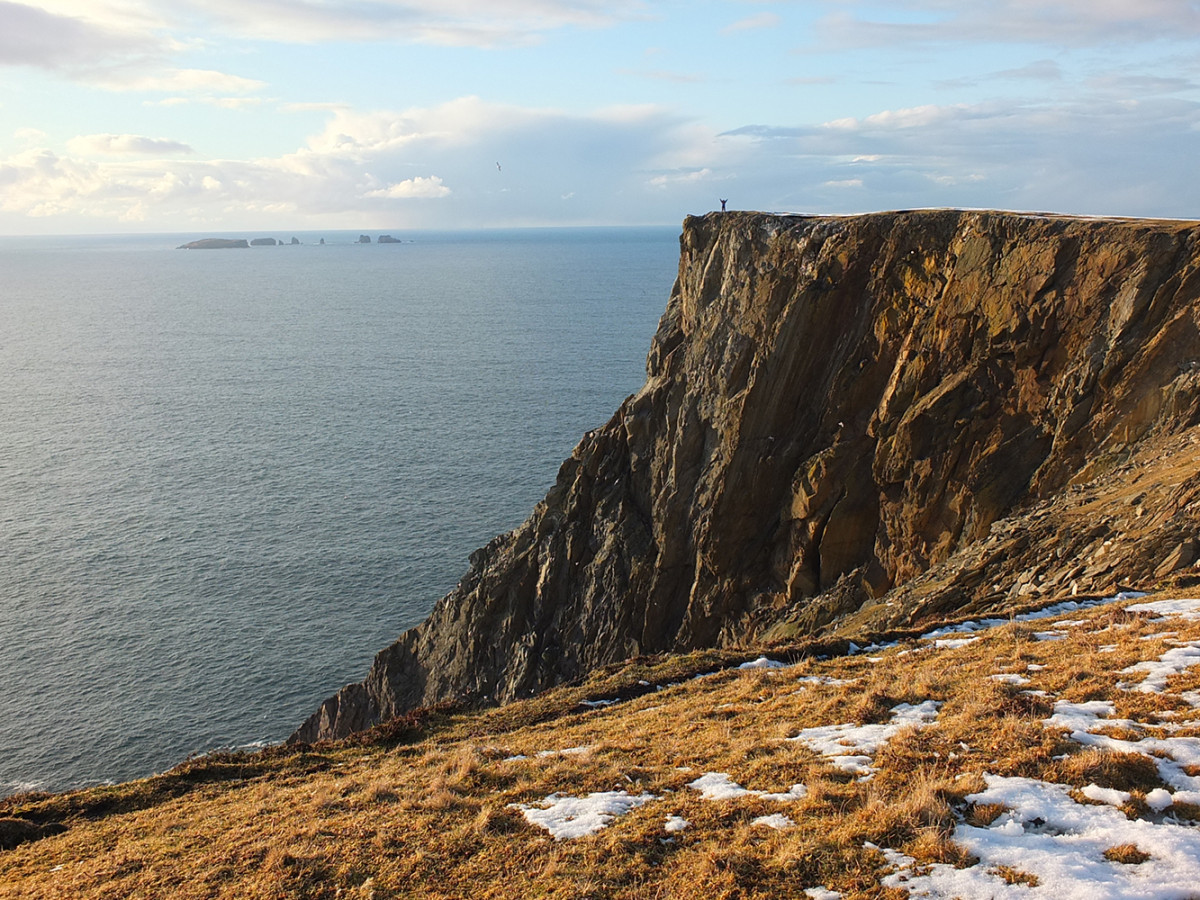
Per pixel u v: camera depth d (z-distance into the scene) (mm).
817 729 17516
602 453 61156
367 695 62531
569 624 58000
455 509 93375
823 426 50156
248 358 196375
